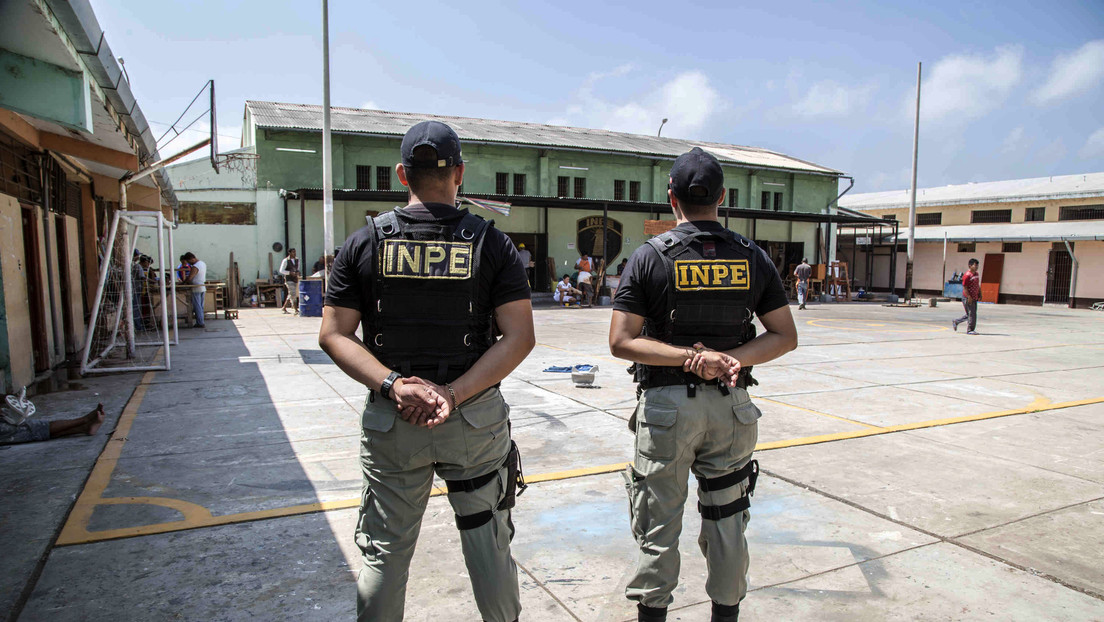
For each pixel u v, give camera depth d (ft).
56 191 28.48
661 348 6.82
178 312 42.63
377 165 69.56
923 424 18.24
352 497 12.24
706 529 7.13
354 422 17.88
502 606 6.15
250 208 65.10
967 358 31.86
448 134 6.22
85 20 12.95
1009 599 8.73
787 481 13.37
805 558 9.93
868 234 100.01
